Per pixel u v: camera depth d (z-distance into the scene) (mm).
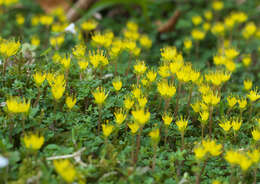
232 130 768
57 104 759
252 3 1229
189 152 752
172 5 1266
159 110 785
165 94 745
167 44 1071
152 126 762
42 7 1174
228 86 858
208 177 738
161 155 737
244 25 1152
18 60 781
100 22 1141
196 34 910
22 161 716
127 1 1077
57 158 719
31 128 738
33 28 982
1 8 1041
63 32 869
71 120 749
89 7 1120
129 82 804
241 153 730
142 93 768
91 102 773
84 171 705
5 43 763
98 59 763
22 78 768
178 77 759
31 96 750
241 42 1006
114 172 720
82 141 739
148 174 729
